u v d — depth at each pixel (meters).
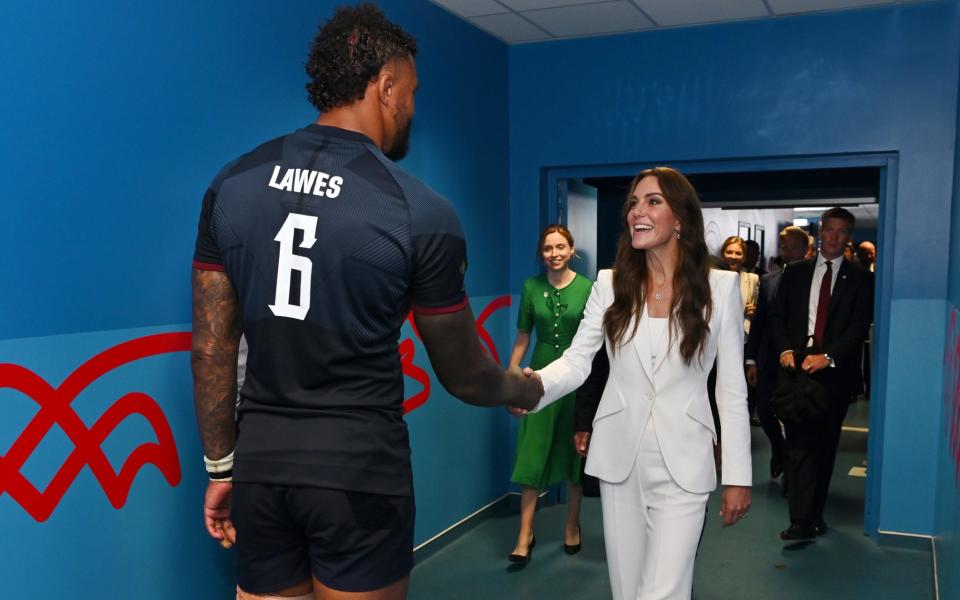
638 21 4.12
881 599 3.29
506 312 4.66
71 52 1.96
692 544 1.95
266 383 1.15
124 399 2.13
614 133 4.43
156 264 2.23
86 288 2.02
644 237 1.96
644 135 4.36
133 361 2.16
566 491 4.72
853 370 3.88
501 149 4.55
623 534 2.03
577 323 3.63
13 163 1.82
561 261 3.65
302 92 2.88
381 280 1.10
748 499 2.00
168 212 2.27
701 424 1.99
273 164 1.15
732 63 4.16
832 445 4.00
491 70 4.39
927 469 3.87
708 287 1.99
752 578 3.53
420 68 3.64
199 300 1.21
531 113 4.59
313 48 1.23
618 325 2.04
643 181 2.01
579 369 2.08
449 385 1.28
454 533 4.02
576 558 3.76
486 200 4.36
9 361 1.82
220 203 1.15
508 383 1.40
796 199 5.93
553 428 3.67
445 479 3.95
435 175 3.81
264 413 1.15
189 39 2.34
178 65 2.30
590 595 3.32
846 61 3.95
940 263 3.82
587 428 2.39
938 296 3.83
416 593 3.35
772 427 4.94
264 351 1.13
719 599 3.30
